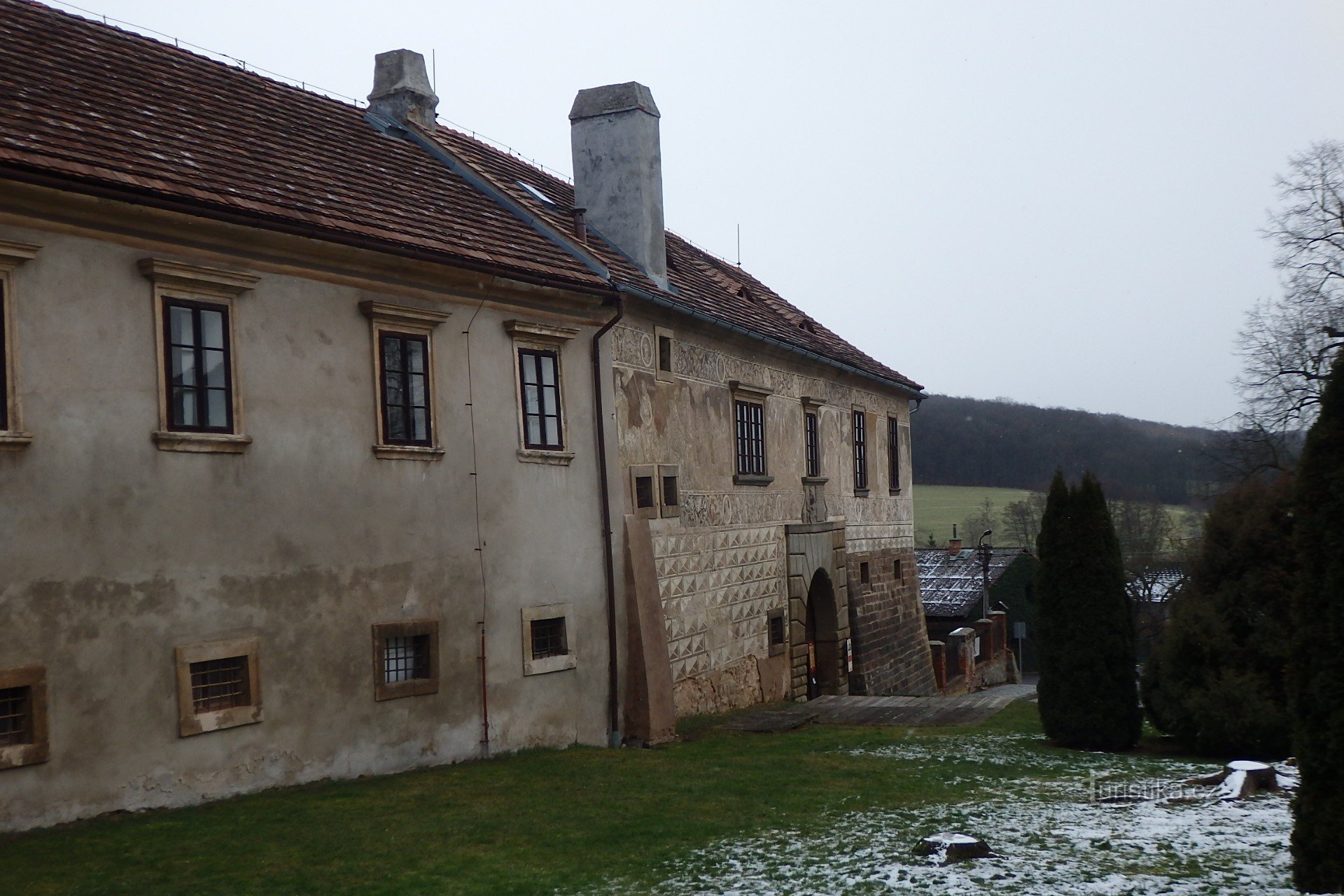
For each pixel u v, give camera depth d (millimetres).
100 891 8867
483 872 9625
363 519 13883
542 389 16828
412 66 19422
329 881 9273
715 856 10203
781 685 24391
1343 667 8141
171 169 12430
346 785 13133
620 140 20672
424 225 15398
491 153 21188
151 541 11609
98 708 11047
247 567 12516
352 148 16844
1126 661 17016
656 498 19438
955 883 9062
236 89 16141
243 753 12344
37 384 10797
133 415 11547
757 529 23688
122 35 15250
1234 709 15695
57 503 10867
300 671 13008
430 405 14867
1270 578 15711
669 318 20172
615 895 9008
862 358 31875
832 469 28438
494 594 15609
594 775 14125
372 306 14078
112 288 11469
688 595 20516
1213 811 11922
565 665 16641
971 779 14258
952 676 37844
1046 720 17328
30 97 12227
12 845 10062
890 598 32062
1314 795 8336
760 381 24297
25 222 10797
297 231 13070
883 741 17844
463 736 14992
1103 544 17234
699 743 17672
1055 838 10656
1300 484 8547
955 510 79938
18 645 10484
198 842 10289
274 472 12898
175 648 11734
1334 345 34625
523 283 16219
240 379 12586
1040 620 17594
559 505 16844
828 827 11344
